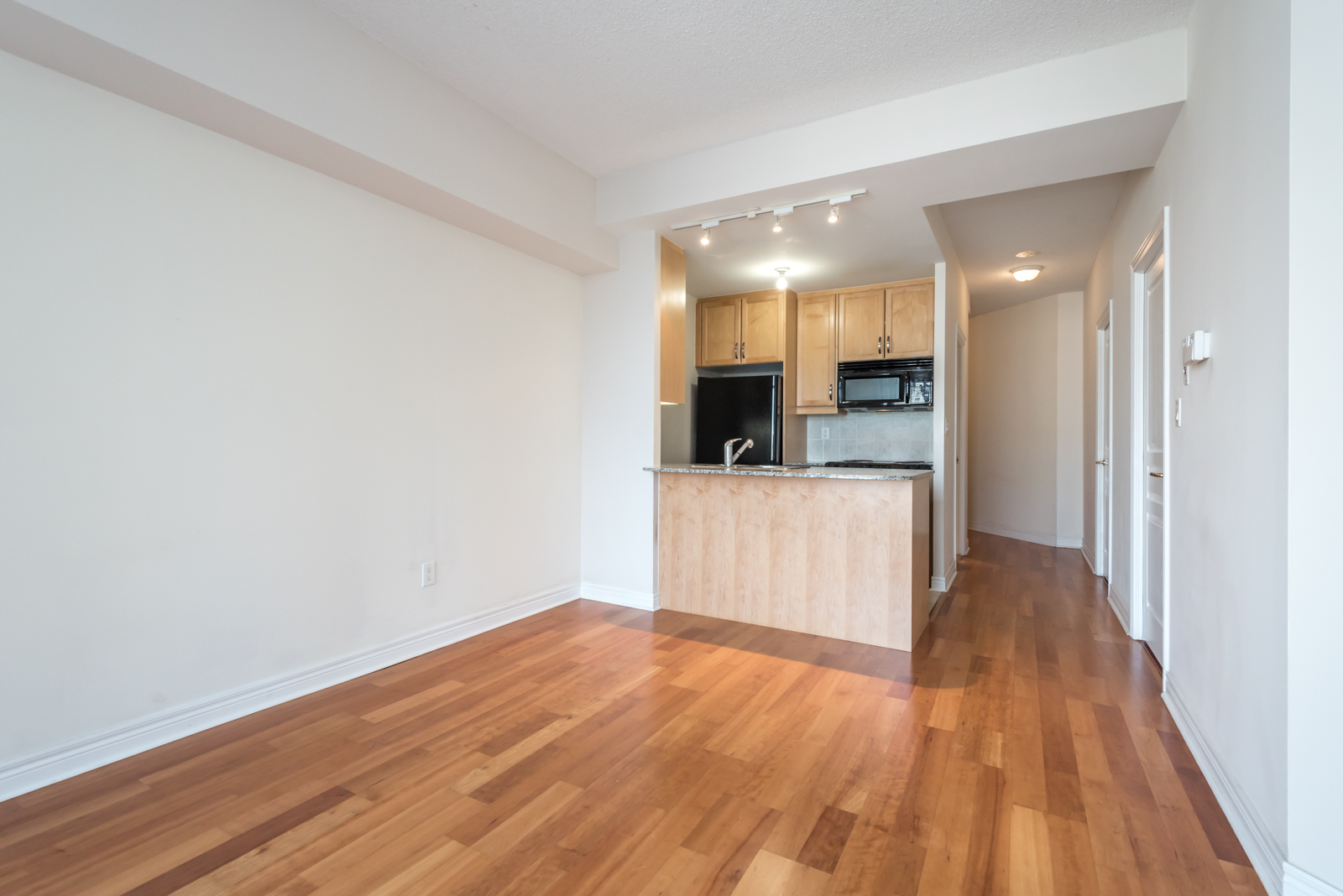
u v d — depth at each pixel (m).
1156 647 2.97
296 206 2.46
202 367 2.18
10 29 1.65
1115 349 3.90
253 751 2.07
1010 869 1.52
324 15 2.25
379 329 2.78
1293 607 1.38
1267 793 1.51
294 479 2.47
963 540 5.80
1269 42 1.54
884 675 2.77
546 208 3.30
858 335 5.14
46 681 1.85
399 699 2.49
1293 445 1.39
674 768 1.99
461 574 3.21
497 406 3.40
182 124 2.12
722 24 2.32
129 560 2.01
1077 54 2.48
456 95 2.78
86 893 1.43
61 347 1.86
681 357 4.09
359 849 1.59
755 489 3.54
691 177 3.36
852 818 1.73
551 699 2.51
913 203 3.31
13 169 1.77
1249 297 1.67
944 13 2.23
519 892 1.45
